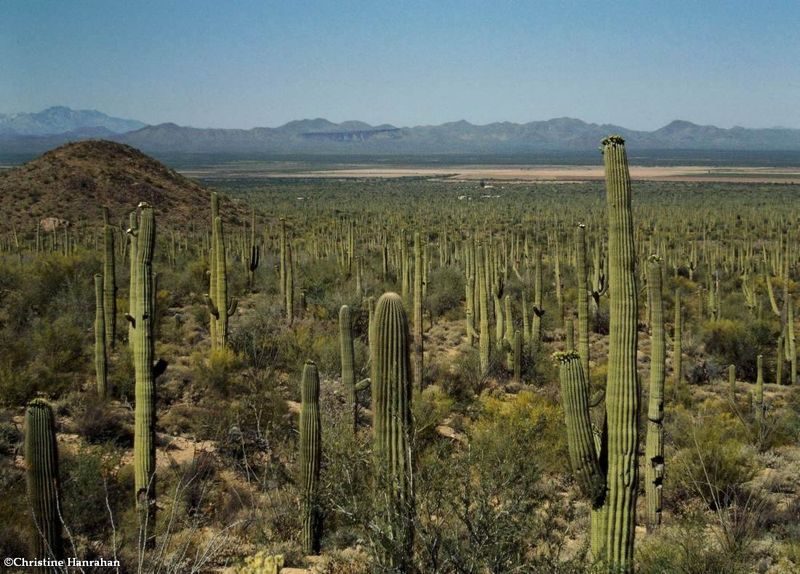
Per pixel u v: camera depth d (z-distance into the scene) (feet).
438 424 55.98
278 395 57.11
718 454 45.60
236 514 38.63
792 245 209.15
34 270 93.40
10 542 31.01
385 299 25.49
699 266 178.40
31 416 25.30
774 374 97.60
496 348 82.38
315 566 31.73
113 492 37.60
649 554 32.99
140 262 35.88
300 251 189.67
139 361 35.65
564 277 151.02
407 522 24.16
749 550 34.12
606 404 26.81
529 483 27.27
